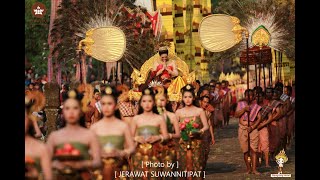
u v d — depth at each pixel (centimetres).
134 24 2238
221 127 3206
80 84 2027
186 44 2770
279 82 2434
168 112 1573
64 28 2208
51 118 2042
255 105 1956
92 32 2123
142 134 1500
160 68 2111
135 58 2245
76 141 1189
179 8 2653
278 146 2180
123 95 1761
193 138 1645
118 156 1346
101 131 1352
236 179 1842
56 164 1186
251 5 2219
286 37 2206
